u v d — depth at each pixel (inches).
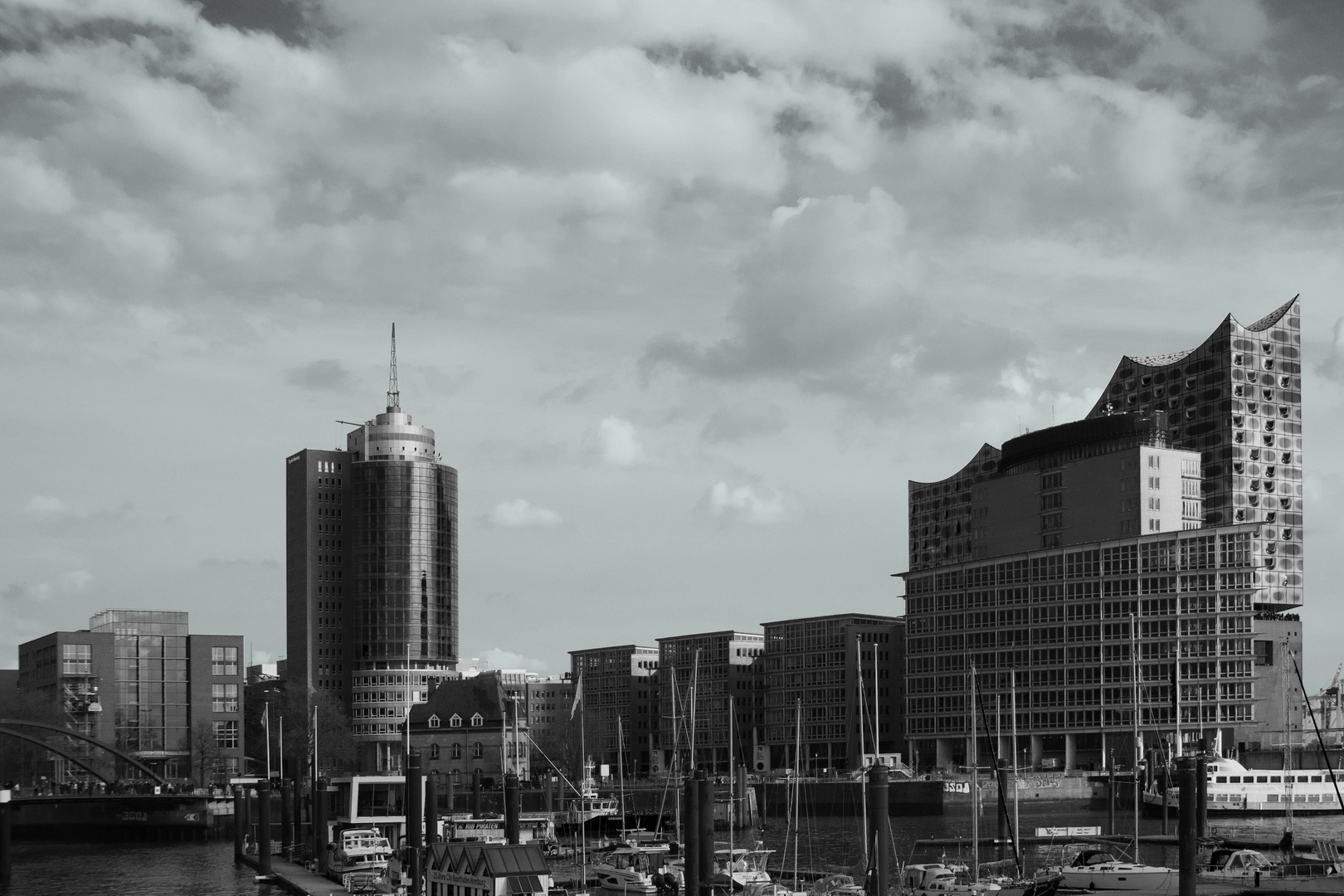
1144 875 4596.5
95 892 6491.1
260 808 6948.8
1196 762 4372.5
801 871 5871.1
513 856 4926.2
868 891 4719.5
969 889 4854.8
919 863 6186.0
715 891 4990.2
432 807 7032.5
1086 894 4621.1
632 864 6087.6
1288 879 4626.0
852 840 7844.5
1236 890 4503.0
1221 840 5984.3
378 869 6501.0
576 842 7194.9
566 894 5123.0
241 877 7032.5
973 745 6555.1
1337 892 4480.8
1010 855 6491.1
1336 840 7239.2
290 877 6609.3
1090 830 7741.1
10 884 6875.0
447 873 5118.1
